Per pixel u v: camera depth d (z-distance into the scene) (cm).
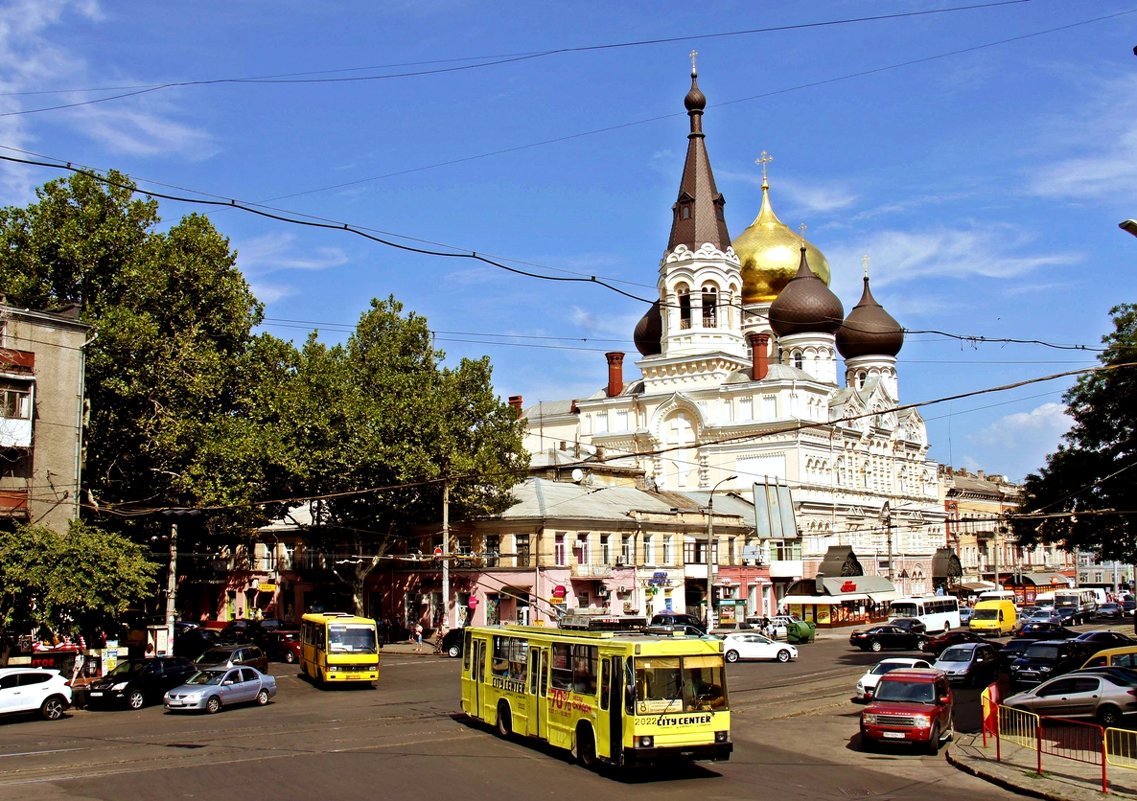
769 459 10000
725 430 10244
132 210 5844
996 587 10969
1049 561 16200
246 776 2420
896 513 11575
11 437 4309
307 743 2947
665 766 2669
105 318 5356
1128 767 2627
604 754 2539
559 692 2789
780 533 8000
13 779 2386
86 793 2222
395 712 3706
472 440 6794
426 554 7531
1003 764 2664
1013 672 4612
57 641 4362
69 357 4678
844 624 9375
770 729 3381
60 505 4569
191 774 2441
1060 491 5103
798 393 10056
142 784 2322
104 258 5659
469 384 6950
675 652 2544
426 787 2317
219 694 3803
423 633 7381
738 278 11019
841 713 3766
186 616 8906
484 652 3294
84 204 5756
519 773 2522
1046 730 3222
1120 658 4212
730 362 10569
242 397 6297
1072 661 4606
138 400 5550
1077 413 5069
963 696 4391
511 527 7162
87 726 3428
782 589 9438
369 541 7388
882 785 2467
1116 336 4844
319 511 7088
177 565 7462
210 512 6100
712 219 10912
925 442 12838
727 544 8794
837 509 10381
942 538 12938
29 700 3603
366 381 6612
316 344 6669
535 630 3055
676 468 10531
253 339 6425
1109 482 4922
